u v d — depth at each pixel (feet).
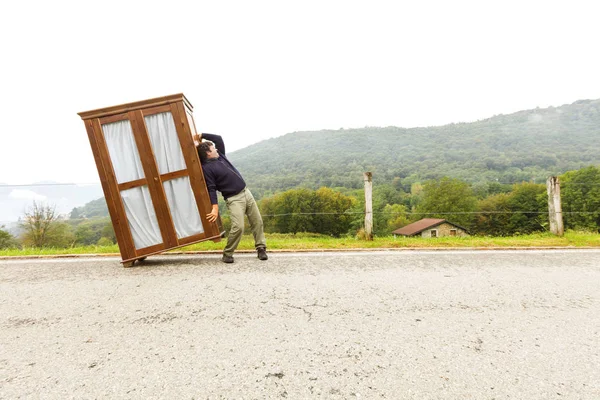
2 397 6.12
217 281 12.72
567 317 9.67
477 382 6.57
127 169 15.43
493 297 11.19
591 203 123.34
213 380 6.59
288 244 20.07
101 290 11.93
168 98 15.44
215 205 15.46
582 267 14.93
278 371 6.89
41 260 17.03
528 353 7.69
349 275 13.56
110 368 7.09
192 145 15.57
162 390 6.30
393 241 21.27
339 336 8.43
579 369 7.07
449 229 152.56
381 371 6.91
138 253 15.39
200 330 8.78
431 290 11.82
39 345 8.14
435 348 7.88
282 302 10.64
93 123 15.25
